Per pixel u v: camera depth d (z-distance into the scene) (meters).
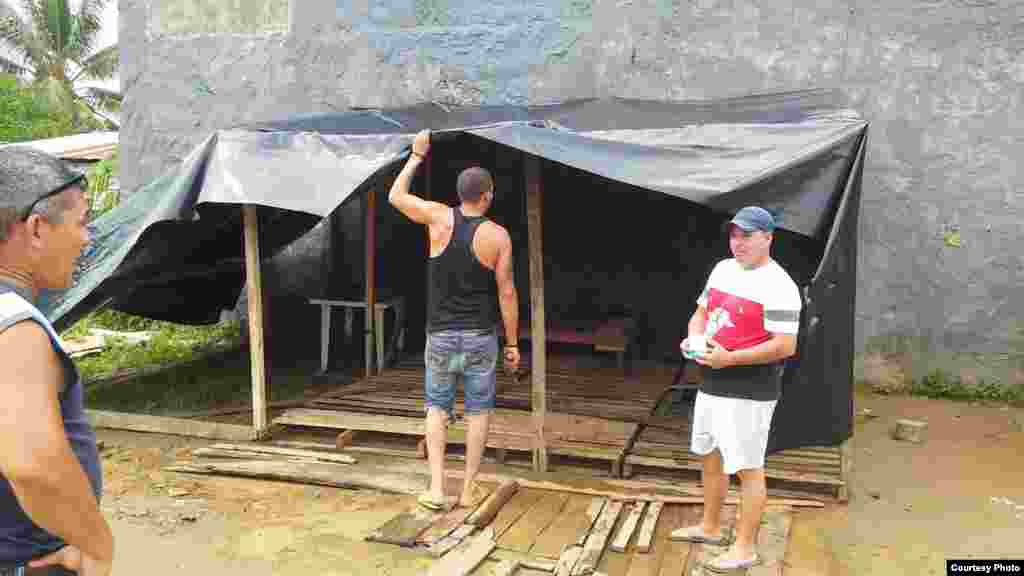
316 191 5.30
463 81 8.47
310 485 5.37
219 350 9.14
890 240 7.54
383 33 8.62
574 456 5.58
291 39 8.88
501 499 4.97
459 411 6.48
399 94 8.64
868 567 4.24
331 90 8.84
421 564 4.21
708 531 4.44
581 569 4.06
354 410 6.57
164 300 8.19
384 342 8.91
